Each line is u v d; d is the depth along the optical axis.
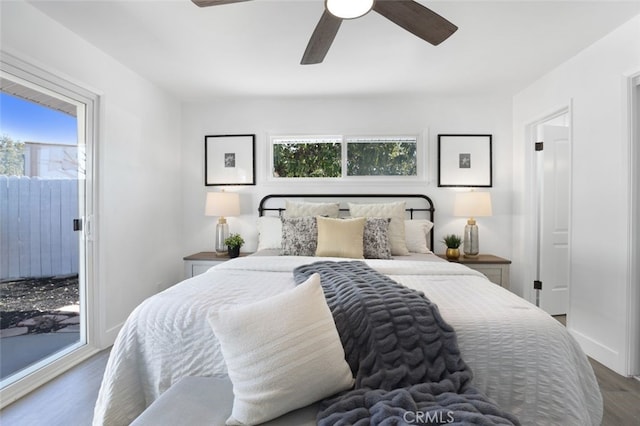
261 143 3.60
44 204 2.11
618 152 2.14
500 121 3.42
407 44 2.34
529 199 3.23
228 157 3.63
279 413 1.00
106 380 1.33
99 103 2.46
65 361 2.17
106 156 2.52
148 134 3.06
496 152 3.44
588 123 2.38
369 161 3.56
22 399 1.82
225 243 3.37
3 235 1.88
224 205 3.36
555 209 3.22
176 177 3.58
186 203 3.68
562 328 1.26
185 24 2.10
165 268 3.36
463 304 1.38
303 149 3.62
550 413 1.14
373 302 1.28
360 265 1.98
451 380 1.08
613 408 1.77
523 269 3.27
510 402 1.17
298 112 3.57
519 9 1.92
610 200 2.20
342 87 3.19
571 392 1.14
